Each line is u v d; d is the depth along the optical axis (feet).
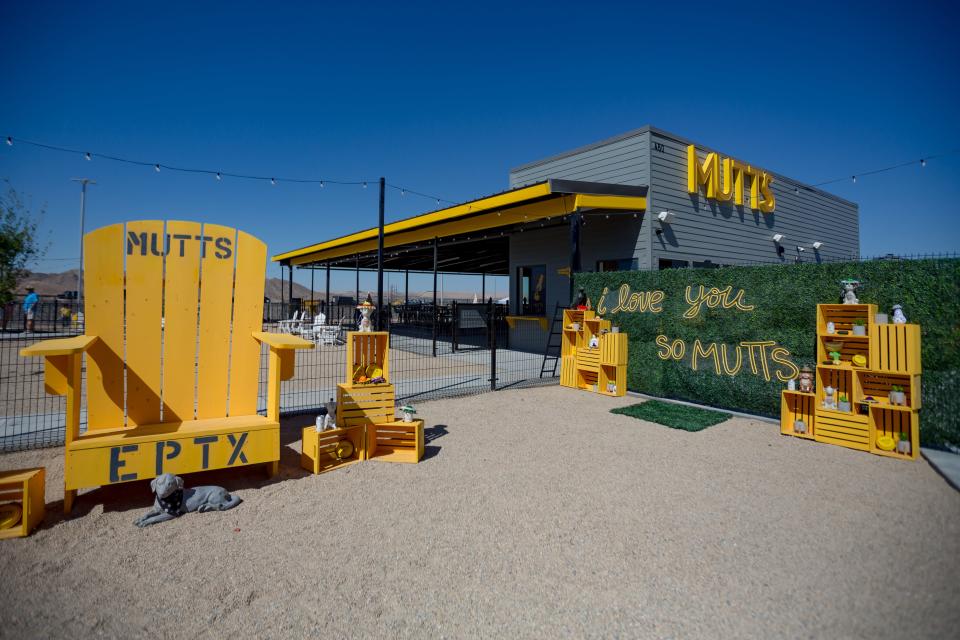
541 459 17.38
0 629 8.16
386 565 10.28
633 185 39.04
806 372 20.54
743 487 14.75
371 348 18.24
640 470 16.25
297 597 9.15
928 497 13.94
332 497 13.96
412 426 17.24
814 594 9.20
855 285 19.81
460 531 11.85
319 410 24.32
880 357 18.08
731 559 10.52
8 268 36.27
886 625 8.26
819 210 59.41
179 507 12.67
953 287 17.72
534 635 8.09
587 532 11.80
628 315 29.84
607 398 28.45
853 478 15.52
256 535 11.63
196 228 15.97
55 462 16.33
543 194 33.32
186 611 8.71
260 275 16.88
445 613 8.68
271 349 15.69
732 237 46.09
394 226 48.42
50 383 12.73
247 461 14.71
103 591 9.31
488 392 29.86
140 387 15.06
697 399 26.45
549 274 47.14
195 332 15.84
